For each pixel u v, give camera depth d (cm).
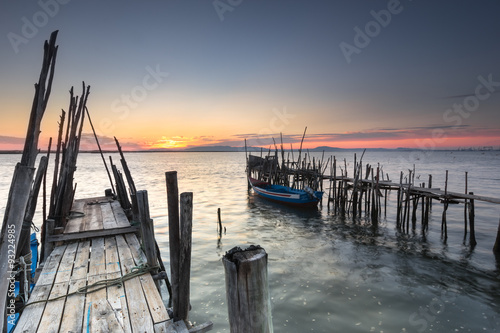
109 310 442
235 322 206
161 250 1314
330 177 2398
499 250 1284
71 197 979
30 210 604
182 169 7531
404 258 1219
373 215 1880
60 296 475
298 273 1052
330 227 1752
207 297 870
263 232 1620
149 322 418
